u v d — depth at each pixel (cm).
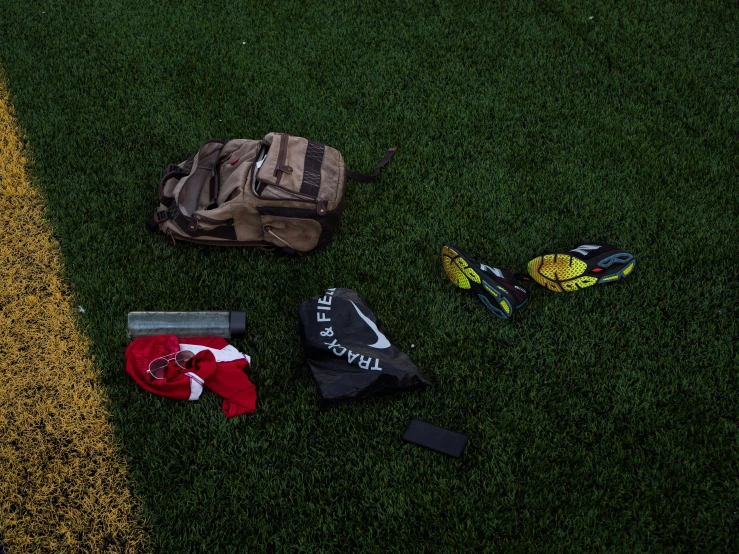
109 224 322
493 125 372
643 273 309
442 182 346
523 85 391
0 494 243
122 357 278
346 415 264
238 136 364
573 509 240
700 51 407
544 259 300
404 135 367
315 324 276
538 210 335
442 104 382
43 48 399
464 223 329
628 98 385
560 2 431
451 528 238
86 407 264
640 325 291
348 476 250
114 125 364
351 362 265
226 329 284
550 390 271
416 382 265
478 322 292
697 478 246
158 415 263
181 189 310
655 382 273
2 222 318
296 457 254
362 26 421
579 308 297
